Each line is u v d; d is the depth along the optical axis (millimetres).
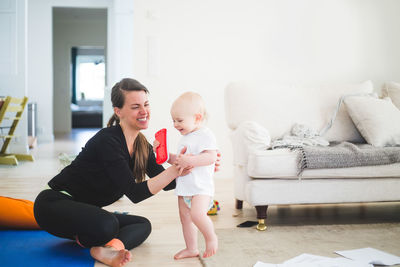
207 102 4527
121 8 5672
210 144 1812
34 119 7898
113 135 1870
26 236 2227
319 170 2518
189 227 1936
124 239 1974
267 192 2475
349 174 2551
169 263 1880
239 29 4562
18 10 6031
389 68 4809
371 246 2133
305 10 4656
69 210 1794
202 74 4512
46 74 8969
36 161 5527
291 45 4652
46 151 6766
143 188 1776
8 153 6043
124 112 1851
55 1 8859
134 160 1974
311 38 4680
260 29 4598
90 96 15688
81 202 1937
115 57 5754
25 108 6176
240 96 3229
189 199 1850
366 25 4754
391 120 3000
